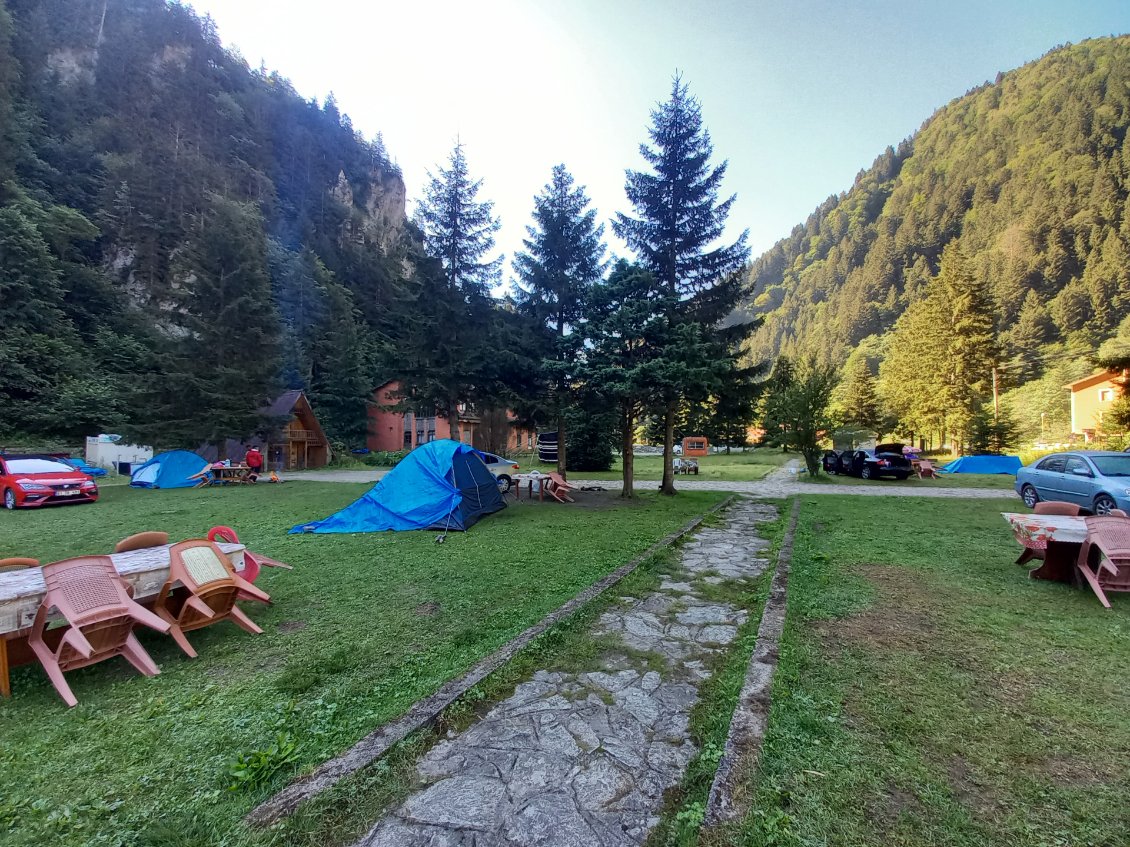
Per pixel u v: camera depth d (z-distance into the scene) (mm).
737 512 10445
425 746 2439
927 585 5055
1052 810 1949
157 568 3697
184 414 19500
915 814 1925
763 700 2756
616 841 1842
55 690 3033
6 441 22625
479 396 14289
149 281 35375
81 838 1862
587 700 2926
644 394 11086
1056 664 3268
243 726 2648
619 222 13297
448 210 15211
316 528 8320
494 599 4781
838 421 29156
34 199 29359
